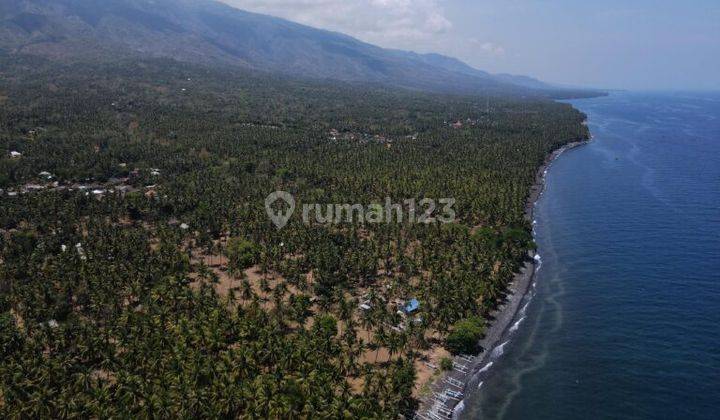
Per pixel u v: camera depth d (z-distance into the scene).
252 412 92.38
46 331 114.50
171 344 112.06
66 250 164.25
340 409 92.88
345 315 136.00
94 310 130.62
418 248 175.62
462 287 146.62
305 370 104.19
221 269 170.38
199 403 91.88
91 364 111.69
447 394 115.69
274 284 158.50
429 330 139.25
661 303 155.88
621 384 120.56
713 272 174.88
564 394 117.44
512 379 122.38
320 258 161.88
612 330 142.25
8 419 91.62
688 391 118.00
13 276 149.75
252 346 111.31
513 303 156.62
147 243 177.25
